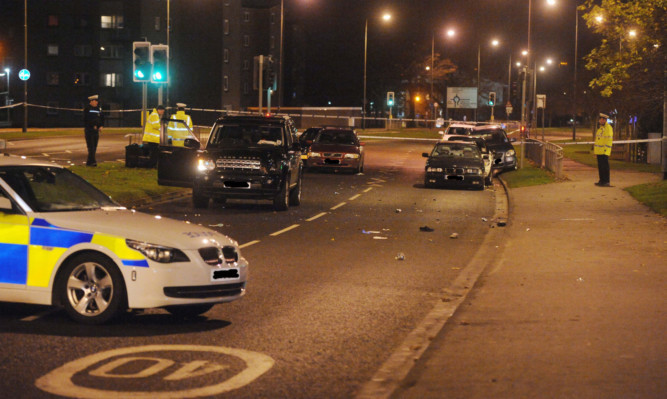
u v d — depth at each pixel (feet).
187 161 81.30
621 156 163.32
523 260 48.91
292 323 33.22
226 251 33.17
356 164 124.47
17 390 23.57
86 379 24.77
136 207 77.71
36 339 29.48
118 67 327.06
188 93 339.57
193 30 340.39
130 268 30.83
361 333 31.73
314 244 57.16
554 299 36.83
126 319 33.12
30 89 319.27
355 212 78.59
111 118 327.06
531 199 87.40
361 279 44.04
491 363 25.80
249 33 358.43
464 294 40.60
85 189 36.45
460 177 105.50
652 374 24.36
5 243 31.99
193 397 23.24
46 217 31.99
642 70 93.25
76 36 321.52
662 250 52.47
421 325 33.40
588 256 50.24
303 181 112.98
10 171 34.01
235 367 26.48
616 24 92.53
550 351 27.30
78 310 31.63
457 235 62.69
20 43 317.63
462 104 389.60
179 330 31.48
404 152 186.70
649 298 36.96
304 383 24.80
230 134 79.71
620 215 72.33
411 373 24.71
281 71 370.73
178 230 32.63
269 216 73.67
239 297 33.37
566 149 203.82
